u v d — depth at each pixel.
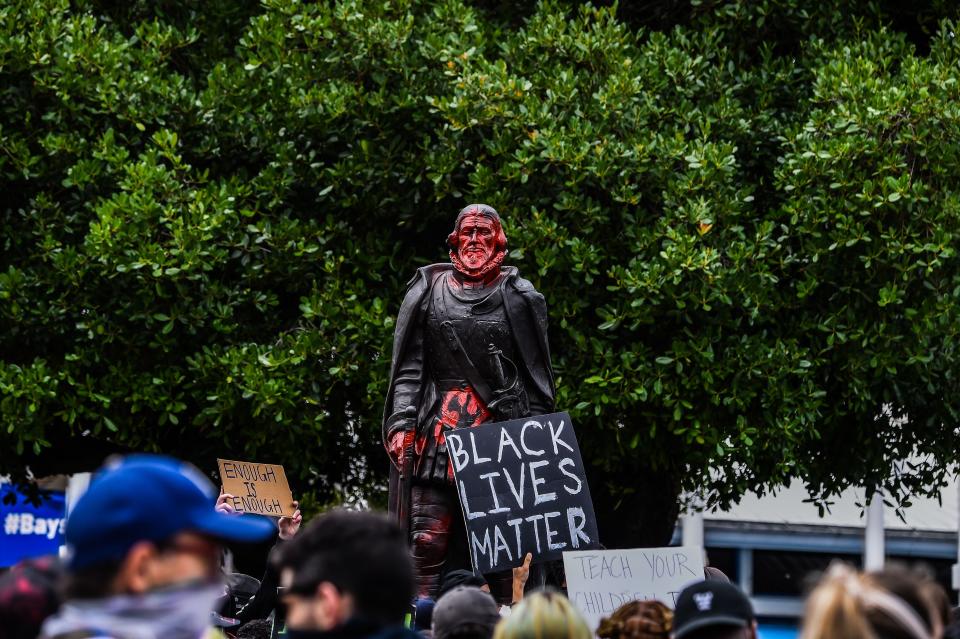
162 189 22.77
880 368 23.20
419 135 23.95
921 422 25.83
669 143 22.89
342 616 6.16
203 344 23.67
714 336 22.72
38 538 41.16
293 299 24.95
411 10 25.38
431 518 14.88
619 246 23.41
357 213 24.53
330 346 22.89
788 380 23.55
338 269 23.48
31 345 23.84
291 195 24.22
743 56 25.47
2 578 6.69
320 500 28.25
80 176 23.03
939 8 25.64
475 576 12.39
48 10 23.89
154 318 22.64
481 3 26.98
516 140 23.00
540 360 15.26
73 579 5.51
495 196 22.83
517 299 15.22
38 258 23.92
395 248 24.14
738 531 43.56
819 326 23.22
